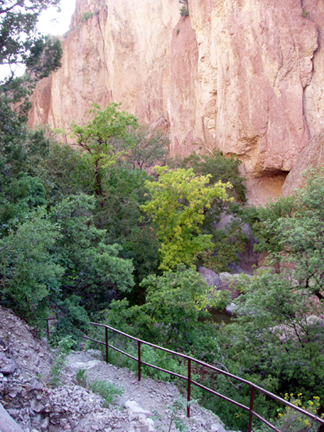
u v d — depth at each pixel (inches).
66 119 2159.2
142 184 913.5
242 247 1029.8
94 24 2070.6
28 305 276.8
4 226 313.1
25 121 529.0
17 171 530.6
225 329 493.0
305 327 454.9
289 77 1056.2
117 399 205.0
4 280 261.6
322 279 465.7
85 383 213.2
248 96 1102.4
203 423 196.7
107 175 806.5
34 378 175.8
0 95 494.3
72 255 458.3
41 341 269.0
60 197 663.8
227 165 1108.5
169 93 1587.1
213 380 392.2
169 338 402.6
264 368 412.5
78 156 776.3
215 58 1230.9
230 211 1060.5
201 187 783.7
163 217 806.5
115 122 775.1
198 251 814.5
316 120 1040.2
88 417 162.1
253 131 1095.0
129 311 406.6
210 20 1253.1
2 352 179.8
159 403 212.7
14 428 126.6
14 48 490.6
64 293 463.8
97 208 748.6
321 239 463.8
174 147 1521.9
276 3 1072.2
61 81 2159.2
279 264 647.1
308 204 527.8
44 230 285.0
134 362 278.7
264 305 448.5
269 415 344.5
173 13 1670.8
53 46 554.3
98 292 541.6
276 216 864.3
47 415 155.9
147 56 1793.8
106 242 700.7
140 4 1785.2
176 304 371.9
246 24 1101.7
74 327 373.1
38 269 269.4
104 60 2071.9
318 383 404.5
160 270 773.3
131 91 1873.8
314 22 1066.1
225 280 920.9
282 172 1111.6
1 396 151.5
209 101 1293.1
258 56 1083.3
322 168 574.9
